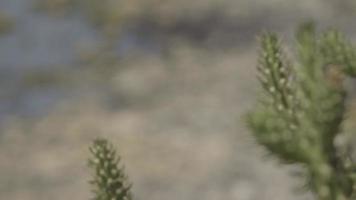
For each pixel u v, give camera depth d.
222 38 81.38
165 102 70.38
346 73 4.76
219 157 60.06
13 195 57.81
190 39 82.19
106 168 5.49
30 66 78.38
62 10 89.12
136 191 57.09
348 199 4.02
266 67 4.58
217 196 55.84
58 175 60.09
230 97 69.31
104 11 88.12
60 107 70.50
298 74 4.05
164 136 64.31
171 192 56.81
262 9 84.50
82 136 65.12
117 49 81.00
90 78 75.44
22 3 91.19
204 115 66.94
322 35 4.87
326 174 3.95
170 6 87.56
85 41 82.94
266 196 54.59
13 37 84.31
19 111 70.31
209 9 86.19
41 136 65.62
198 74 74.88
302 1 84.25
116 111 69.19
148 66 77.25
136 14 87.12
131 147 62.84
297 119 4.00
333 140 3.99
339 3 83.31
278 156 4.00
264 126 3.96
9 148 64.38
